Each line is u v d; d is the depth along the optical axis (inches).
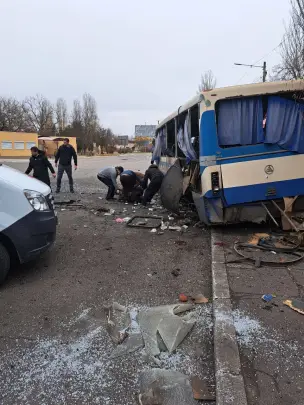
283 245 225.5
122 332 134.1
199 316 147.5
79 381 109.7
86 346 127.6
